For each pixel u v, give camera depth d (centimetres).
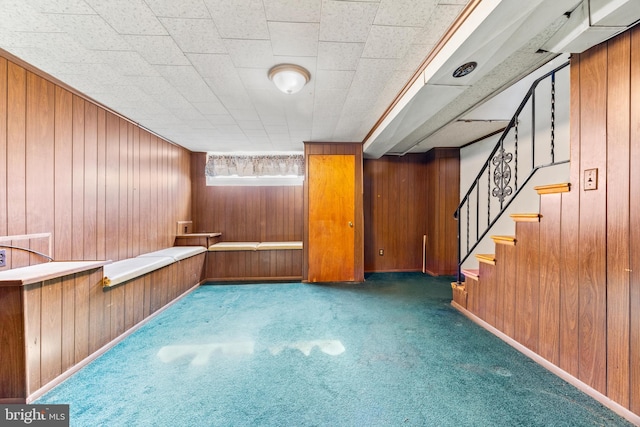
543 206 182
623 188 137
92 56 182
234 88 232
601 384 146
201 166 459
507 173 247
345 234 405
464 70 175
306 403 148
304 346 210
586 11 126
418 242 479
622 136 137
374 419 136
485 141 377
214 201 460
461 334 229
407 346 209
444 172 440
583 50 154
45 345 157
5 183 175
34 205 193
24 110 187
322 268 404
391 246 475
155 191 353
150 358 194
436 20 151
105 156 264
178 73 206
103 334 203
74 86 222
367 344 212
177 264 320
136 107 267
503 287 220
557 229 172
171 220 395
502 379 167
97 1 134
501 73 194
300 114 292
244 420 136
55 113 211
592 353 150
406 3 138
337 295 339
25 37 161
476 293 256
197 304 307
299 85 212
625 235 136
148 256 306
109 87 226
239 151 462
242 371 177
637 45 130
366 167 470
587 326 153
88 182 243
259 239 463
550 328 176
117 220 280
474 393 155
